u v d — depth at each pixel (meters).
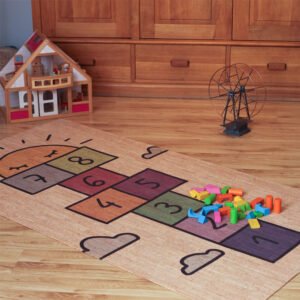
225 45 3.91
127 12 3.93
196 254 2.38
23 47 3.81
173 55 3.97
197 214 2.63
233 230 2.54
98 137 3.44
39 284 2.23
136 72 4.04
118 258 2.37
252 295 2.16
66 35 4.03
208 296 2.15
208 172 3.03
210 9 3.86
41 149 3.30
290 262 2.33
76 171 3.05
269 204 2.67
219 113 3.77
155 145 3.34
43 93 3.79
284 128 3.55
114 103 3.96
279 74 3.91
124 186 2.90
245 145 3.33
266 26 3.85
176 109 3.85
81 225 2.59
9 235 2.54
